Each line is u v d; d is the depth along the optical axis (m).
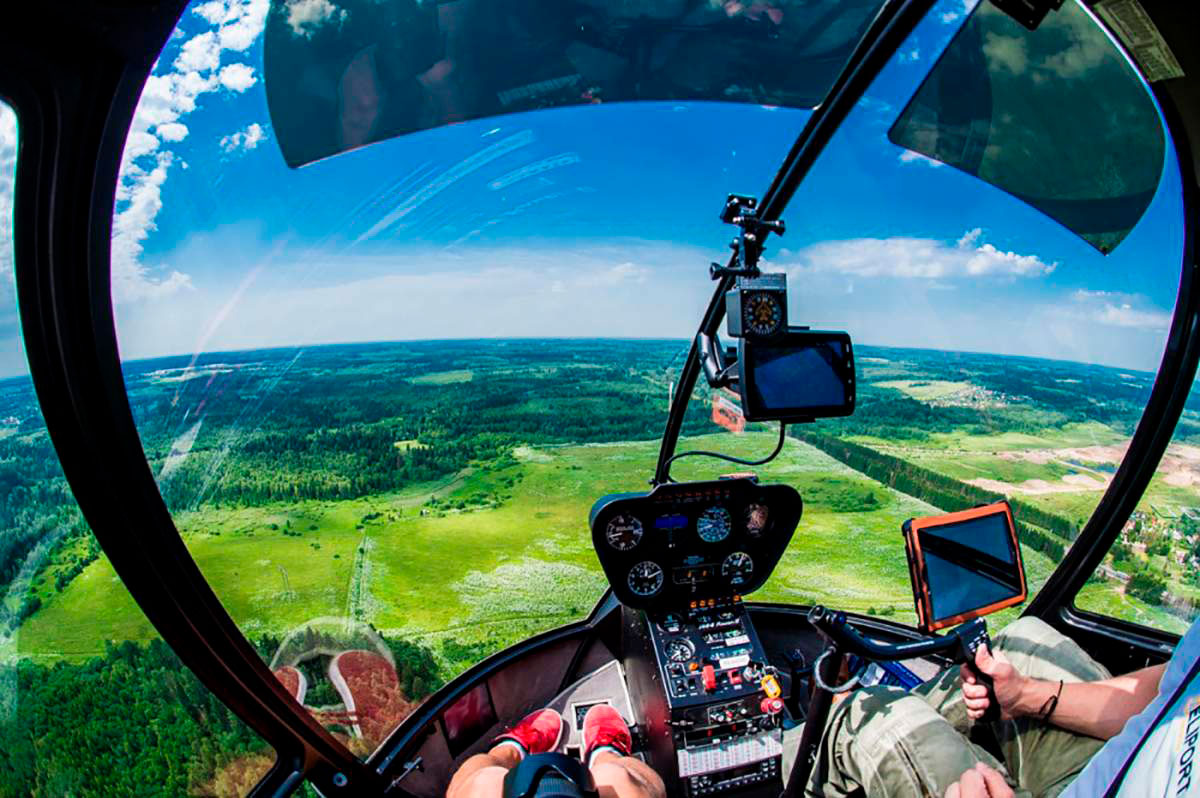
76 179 0.66
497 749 1.05
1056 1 0.75
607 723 1.16
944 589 0.85
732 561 1.25
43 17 0.56
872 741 0.77
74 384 0.72
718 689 1.12
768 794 1.13
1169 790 0.28
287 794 0.97
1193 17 0.71
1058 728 0.82
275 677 0.93
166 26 0.62
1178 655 0.33
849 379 0.90
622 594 1.22
